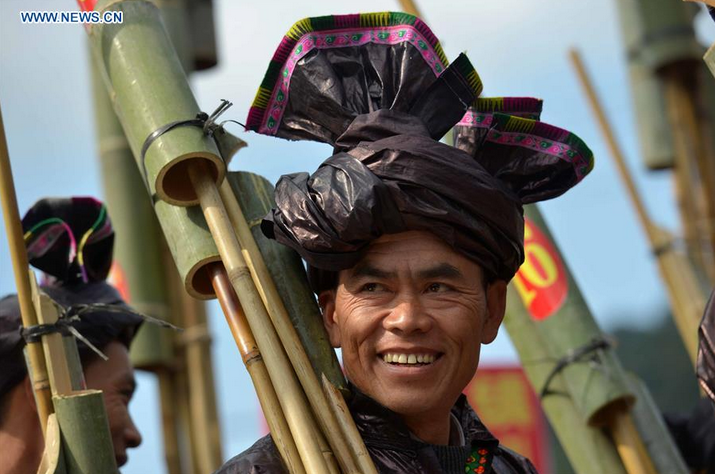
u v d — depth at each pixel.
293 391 2.95
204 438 5.11
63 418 3.10
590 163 3.25
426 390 2.98
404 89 3.10
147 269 5.21
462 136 3.22
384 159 2.92
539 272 4.11
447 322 2.98
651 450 4.02
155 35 3.31
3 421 3.78
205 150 3.13
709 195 5.47
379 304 2.98
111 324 3.93
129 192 5.25
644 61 5.68
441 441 3.13
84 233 3.94
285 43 3.15
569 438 4.04
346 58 3.17
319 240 2.93
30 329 3.19
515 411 6.70
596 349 4.03
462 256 2.99
